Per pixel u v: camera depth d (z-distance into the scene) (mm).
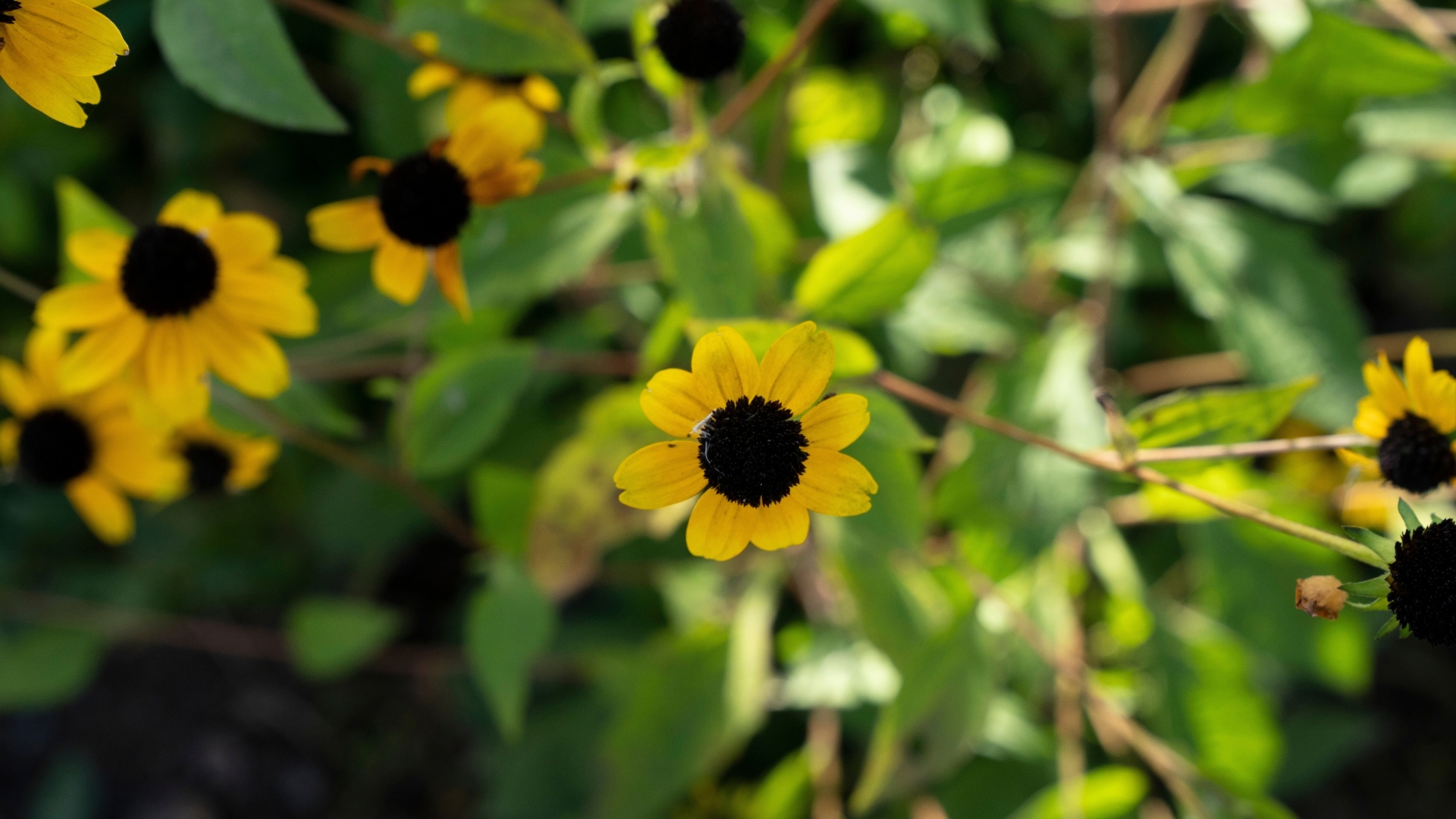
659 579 489
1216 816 385
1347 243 536
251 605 533
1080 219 453
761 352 332
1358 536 309
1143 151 448
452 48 363
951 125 454
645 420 407
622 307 487
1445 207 509
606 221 392
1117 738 453
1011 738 448
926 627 409
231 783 537
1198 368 486
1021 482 402
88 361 356
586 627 517
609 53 472
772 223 381
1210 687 440
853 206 461
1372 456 331
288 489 513
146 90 492
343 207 354
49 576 512
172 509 519
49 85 278
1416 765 550
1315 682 528
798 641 477
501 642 417
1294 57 397
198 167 501
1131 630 451
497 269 393
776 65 364
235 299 357
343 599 542
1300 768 505
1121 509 450
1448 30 430
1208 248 424
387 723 553
